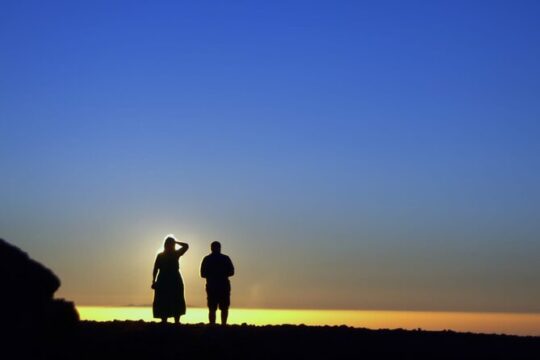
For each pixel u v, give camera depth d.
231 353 19.28
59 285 16.59
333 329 22.56
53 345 16.33
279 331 21.78
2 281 15.61
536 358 20.12
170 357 18.64
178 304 25.34
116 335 20.06
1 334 15.47
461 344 21.31
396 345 20.84
